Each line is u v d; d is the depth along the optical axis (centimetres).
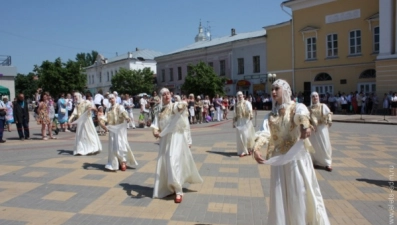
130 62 6088
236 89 4216
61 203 623
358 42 3102
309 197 410
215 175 818
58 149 1224
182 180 639
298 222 405
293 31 3553
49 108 1673
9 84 3141
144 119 2095
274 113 439
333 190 688
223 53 4372
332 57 3262
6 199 646
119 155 863
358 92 3103
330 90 3309
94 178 796
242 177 799
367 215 551
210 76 3744
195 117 2400
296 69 3559
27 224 527
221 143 1338
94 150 1107
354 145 1256
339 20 3191
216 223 526
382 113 2684
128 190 701
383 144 1277
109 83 6775
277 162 406
